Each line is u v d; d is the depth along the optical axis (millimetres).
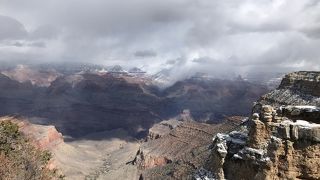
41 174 73875
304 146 31484
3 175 65312
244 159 35344
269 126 35062
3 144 76812
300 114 34719
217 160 38844
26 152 76062
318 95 57156
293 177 31531
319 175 31047
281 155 31984
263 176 32219
